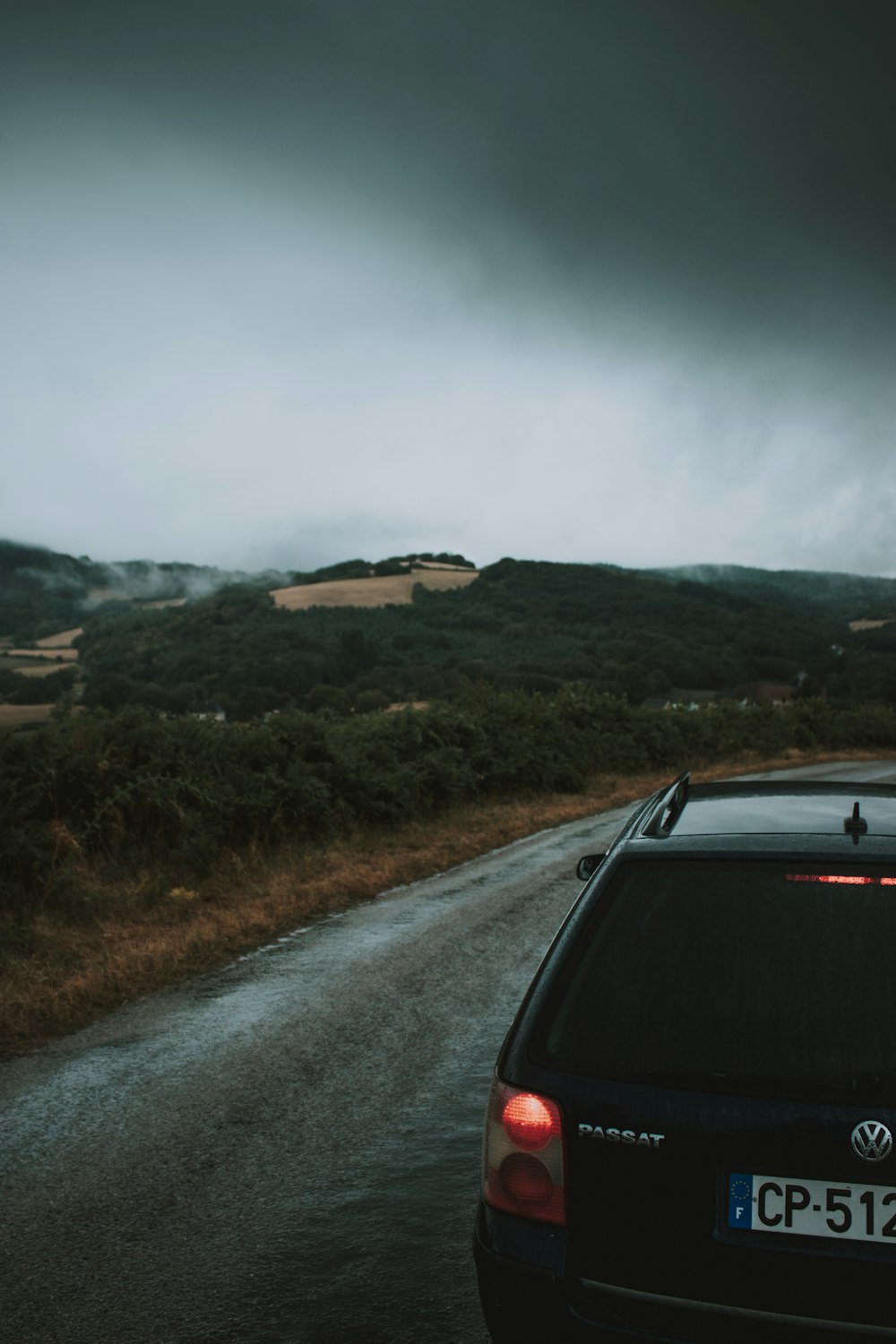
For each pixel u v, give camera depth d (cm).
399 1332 288
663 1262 212
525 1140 224
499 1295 222
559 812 1655
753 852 257
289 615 19238
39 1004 607
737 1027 221
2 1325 297
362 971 696
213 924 823
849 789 336
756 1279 207
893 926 234
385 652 15600
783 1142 207
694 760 2788
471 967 704
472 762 1811
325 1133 431
